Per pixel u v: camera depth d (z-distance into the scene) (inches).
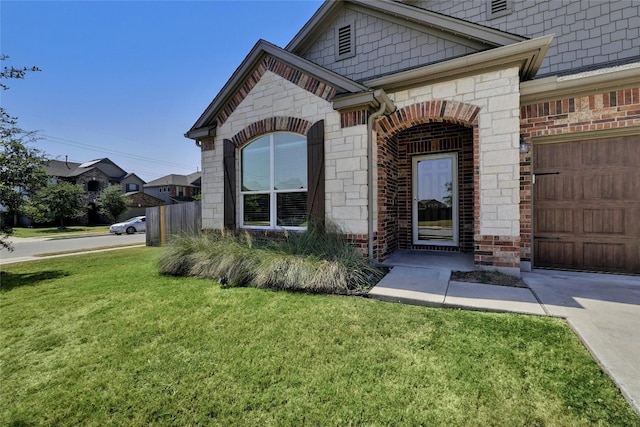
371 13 277.6
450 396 77.7
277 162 258.5
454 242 270.1
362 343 107.7
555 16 237.9
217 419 72.9
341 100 214.1
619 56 216.5
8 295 183.8
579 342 102.7
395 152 281.3
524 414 70.4
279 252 199.8
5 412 77.9
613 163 189.2
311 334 116.2
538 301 141.4
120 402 80.7
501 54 180.4
